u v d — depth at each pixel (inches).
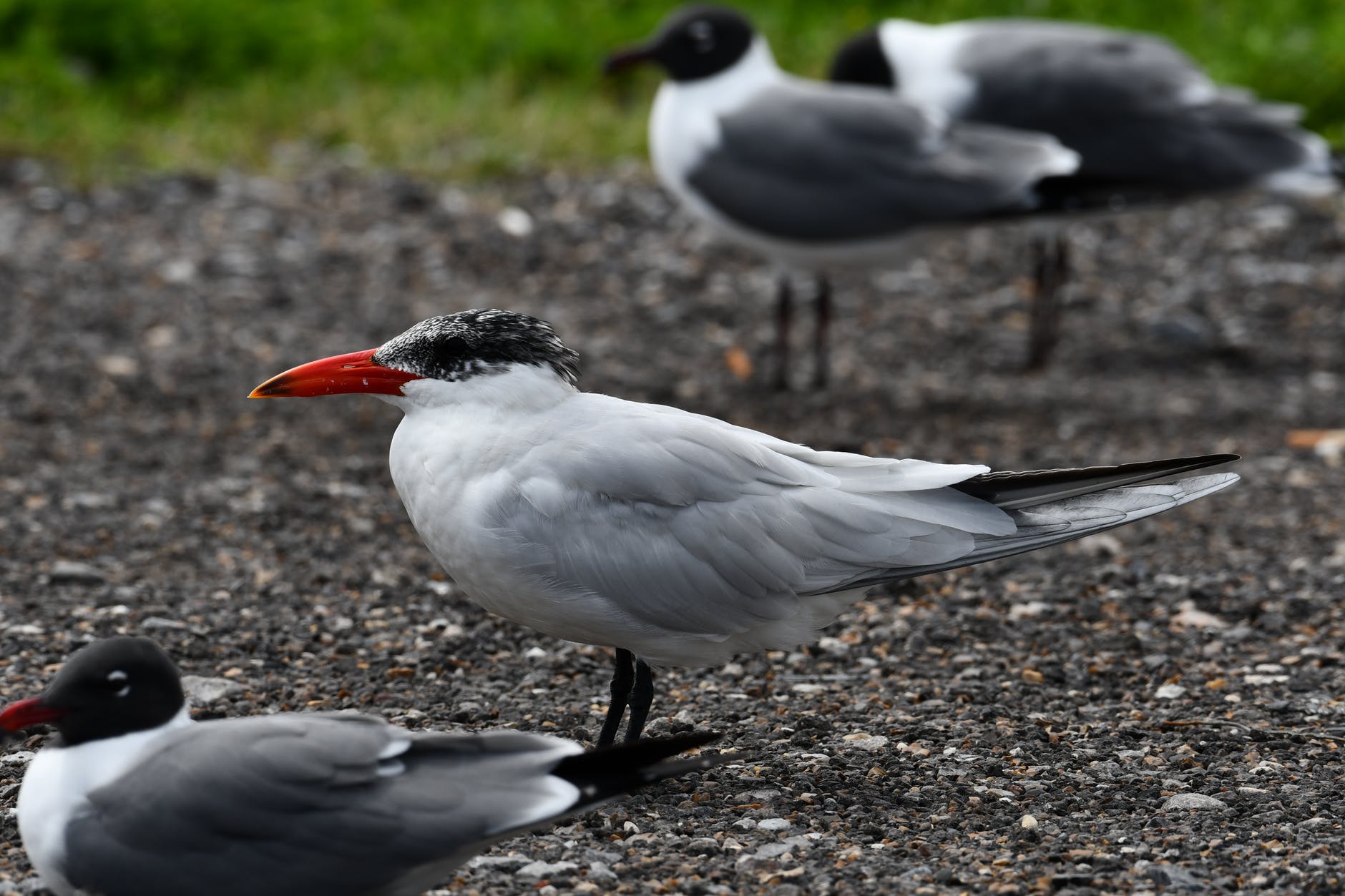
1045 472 312.2
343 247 741.9
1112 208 592.4
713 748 332.2
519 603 307.0
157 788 234.1
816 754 328.5
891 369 657.0
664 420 310.5
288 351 631.8
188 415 569.0
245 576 432.1
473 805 233.8
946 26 691.4
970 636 402.9
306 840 231.9
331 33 949.8
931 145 580.1
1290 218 814.5
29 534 453.7
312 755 235.0
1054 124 636.1
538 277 730.8
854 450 554.3
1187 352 680.4
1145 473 308.0
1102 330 706.8
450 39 963.3
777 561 305.3
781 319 617.0
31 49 874.1
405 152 849.5
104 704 241.6
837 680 375.6
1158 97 632.4
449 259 739.4
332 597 418.0
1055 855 277.6
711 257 759.7
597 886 265.3
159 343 632.4
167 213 767.7
